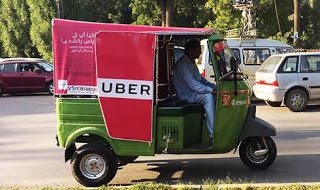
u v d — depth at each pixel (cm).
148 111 570
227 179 597
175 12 3306
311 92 1243
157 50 566
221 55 602
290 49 1441
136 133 576
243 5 2108
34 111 1430
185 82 625
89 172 588
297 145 826
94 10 3878
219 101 592
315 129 980
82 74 575
